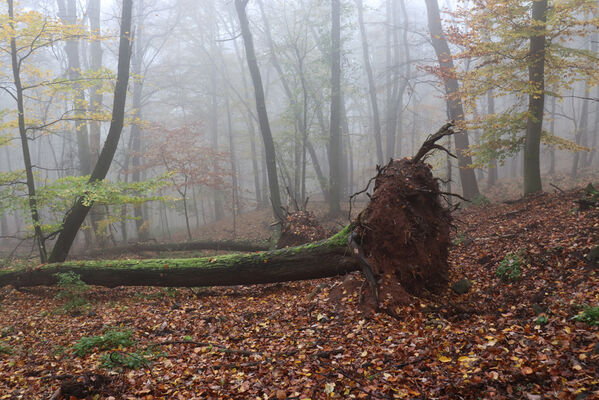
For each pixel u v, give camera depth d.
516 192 20.91
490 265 8.28
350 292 6.87
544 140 14.13
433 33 18.80
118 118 12.84
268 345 5.56
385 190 7.02
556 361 3.80
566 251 7.27
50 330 7.32
